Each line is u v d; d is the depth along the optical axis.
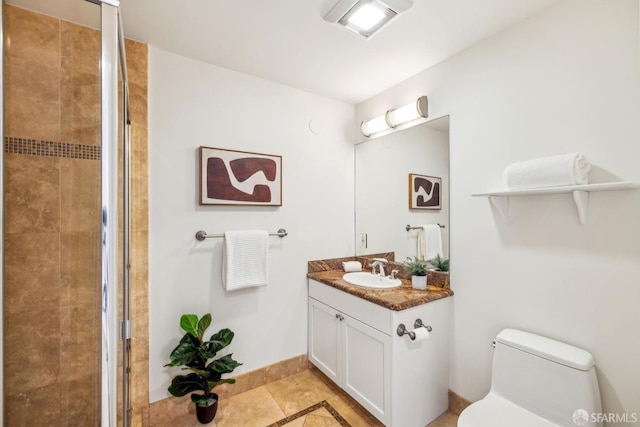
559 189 1.29
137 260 1.70
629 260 1.23
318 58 1.91
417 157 2.13
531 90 1.52
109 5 0.90
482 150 1.74
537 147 1.50
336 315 2.04
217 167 1.95
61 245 0.89
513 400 1.42
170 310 1.83
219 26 1.58
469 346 1.79
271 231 2.21
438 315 1.83
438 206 1.99
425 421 1.76
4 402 0.83
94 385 0.90
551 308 1.45
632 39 1.22
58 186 0.88
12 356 0.86
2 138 0.78
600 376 1.29
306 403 1.97
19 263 0.86
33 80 0.85
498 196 1.66
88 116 0.89
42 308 0.89
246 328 2.11
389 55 1.88
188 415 1.85
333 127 2.56
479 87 1.75
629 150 1.23
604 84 1.29
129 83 1.68
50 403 0.90
